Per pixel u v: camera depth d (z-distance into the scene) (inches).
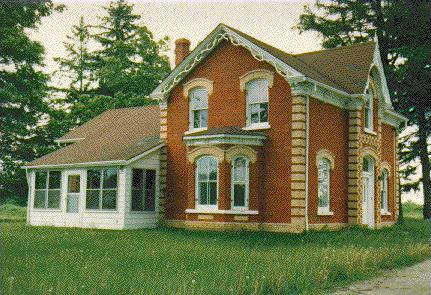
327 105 939.3
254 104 936.9
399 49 1258.0
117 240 714.8
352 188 970.1
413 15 1214.3
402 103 1333.7
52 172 1150.3
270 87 909.8
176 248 605.9
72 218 1079.0
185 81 1027.3
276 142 892.6
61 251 549.3
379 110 1082.1
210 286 362.3
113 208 1008.2
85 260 485.1
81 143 1242.0
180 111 1029.8
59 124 1678.2
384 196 1140.5
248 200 896.3
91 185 1061.1
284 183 875.4
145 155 1011.9
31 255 517.7
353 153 976.9
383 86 1077.1
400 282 439.2
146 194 1027.9
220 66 979.3
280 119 892.6
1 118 1482.5
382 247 623.8
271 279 391.2
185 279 378.0
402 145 1507.1
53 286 351.3
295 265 448.1
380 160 1074.1
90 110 1840.6
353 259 495.2
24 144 1622.8
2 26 1359.5
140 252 560.7
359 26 1464.1
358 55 1059.9
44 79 1547.7
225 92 968.3
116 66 1940.2
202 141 932.6
